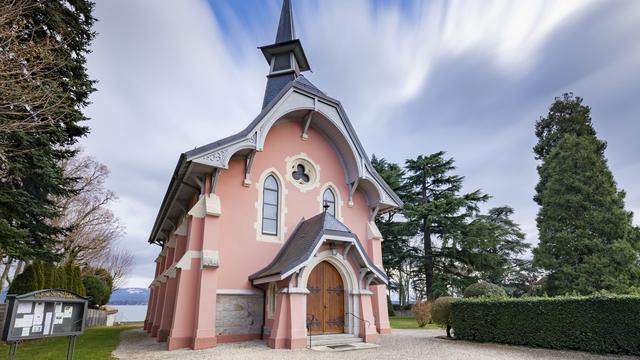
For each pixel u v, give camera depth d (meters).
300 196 16.86
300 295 12.13
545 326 11.48
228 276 13.85
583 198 23.66
